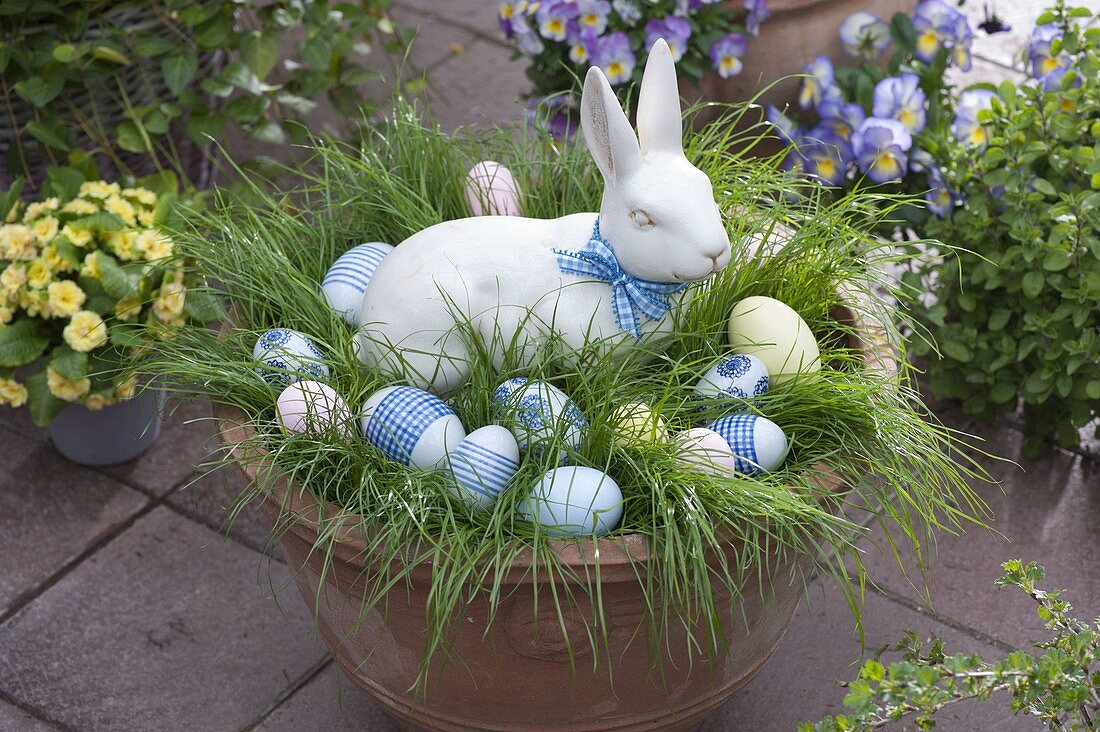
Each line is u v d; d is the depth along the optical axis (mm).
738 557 1523
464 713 1606
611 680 1554
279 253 1683
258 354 1609
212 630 1846
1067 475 1951
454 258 1581
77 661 1821
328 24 2123
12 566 1897
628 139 1534
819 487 1542
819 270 1664
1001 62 2488
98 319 1840
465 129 1978
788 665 1810
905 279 1920
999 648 1819
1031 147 1868
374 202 1752
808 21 2008
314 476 1559
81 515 1941
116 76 2020
